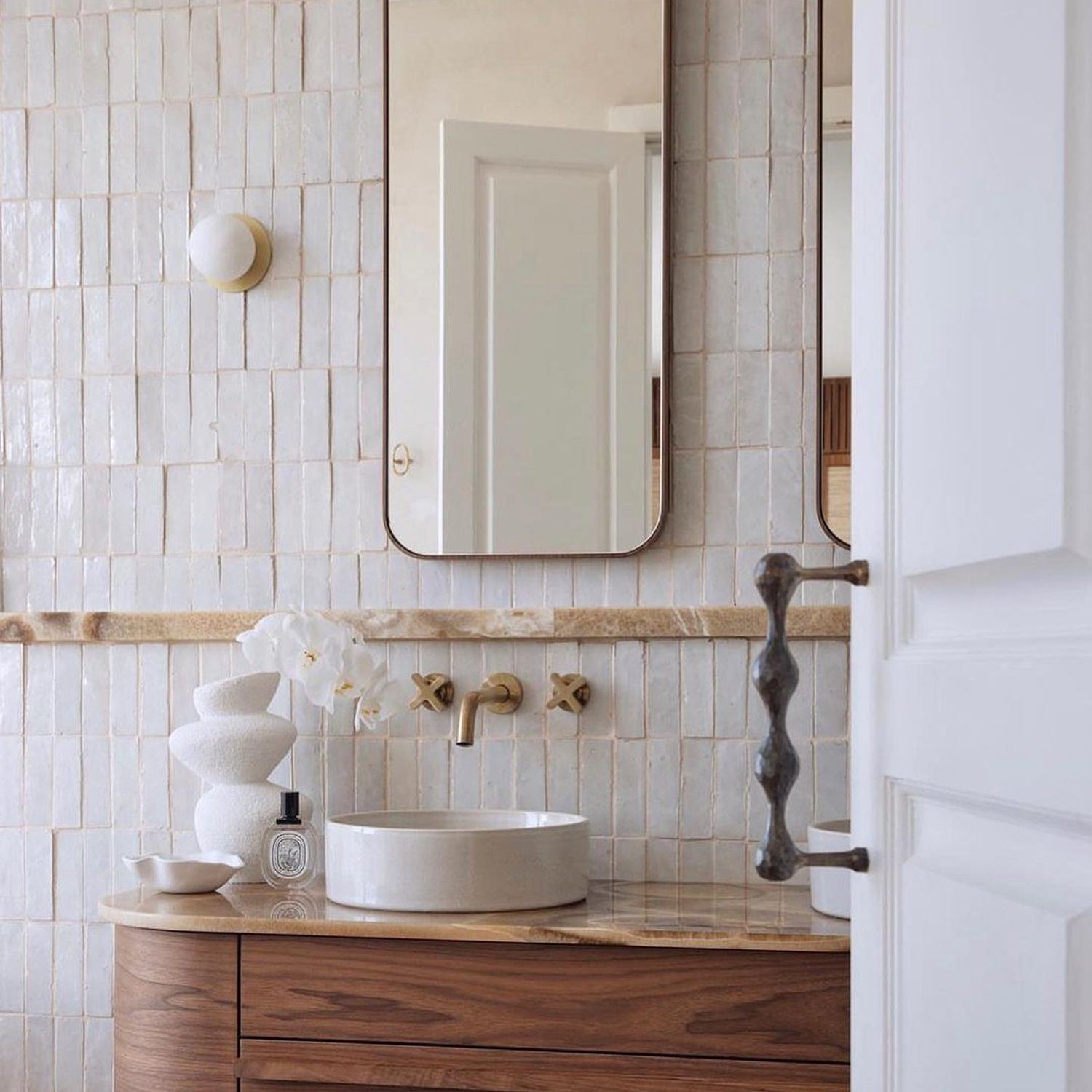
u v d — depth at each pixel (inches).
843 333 77.3
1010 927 29.7
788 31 78.3
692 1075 58.7
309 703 81.1
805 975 58.2
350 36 82.8
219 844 74.9
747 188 78.4
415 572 80.8
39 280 85.7
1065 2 27.4
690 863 77.2
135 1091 63.9
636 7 79.4
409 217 80.9
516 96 80.2
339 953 61.8
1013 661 30.0
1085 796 26.7
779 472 77.5
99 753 83.8
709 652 77.5
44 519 85.2
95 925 83.4
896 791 37.3
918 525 35.6
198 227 81.1
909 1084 35.7
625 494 78.2
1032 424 28.8
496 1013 60.4
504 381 79.5
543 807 78.7
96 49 85.6
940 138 34.3
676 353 78.6
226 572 83.0
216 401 83.6
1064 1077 27.1
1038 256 28.5
